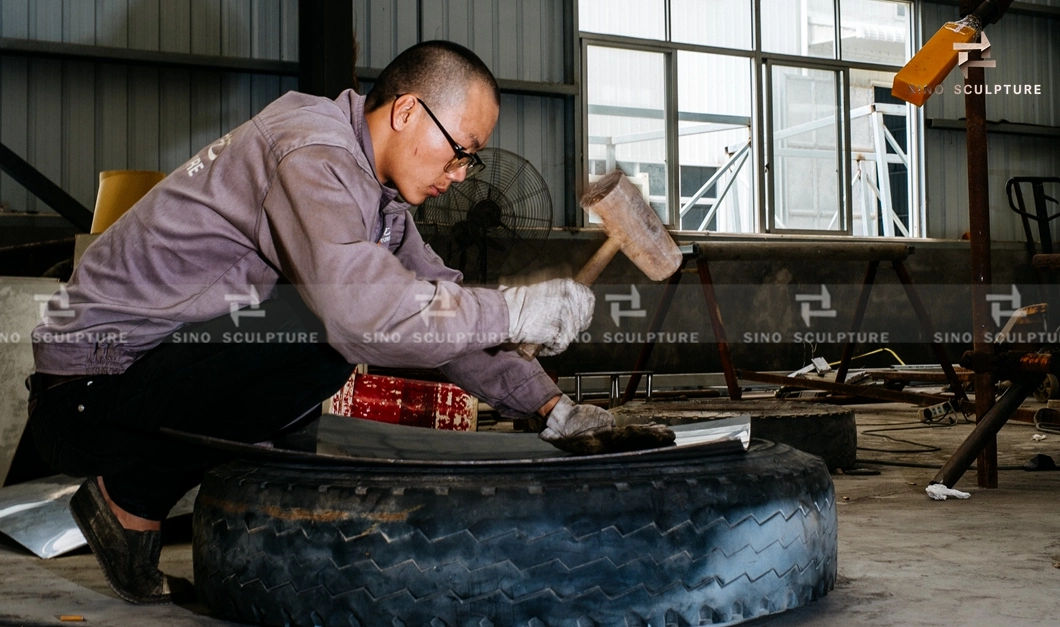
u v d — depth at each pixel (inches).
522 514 51.6
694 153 361.4
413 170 57.4
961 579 67.1
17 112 274.4
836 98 379.2
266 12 298.5
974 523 90.1
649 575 52.1
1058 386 240.8
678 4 352.8
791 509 57.8
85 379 58.1
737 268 337.4
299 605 53.7
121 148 285.0
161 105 289.0
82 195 281.1
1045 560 73.2
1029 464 130.6
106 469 59.7
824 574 61.0
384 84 57.1
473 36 321.4
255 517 56.0
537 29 329.7
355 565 52.3
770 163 363.3
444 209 199.6
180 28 289.3
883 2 387.2
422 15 315.3
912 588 64.7
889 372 269.6
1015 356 108.8
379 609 51.9
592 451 62.0
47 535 78.8
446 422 145.3
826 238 367.9
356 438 75.6
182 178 57.1
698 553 53.2
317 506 54.2
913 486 117.0
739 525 54.8
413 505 52.4
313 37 196.7
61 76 278.5
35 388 60.4
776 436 125.1
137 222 57.2
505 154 201.6
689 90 358.0
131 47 284.2
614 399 207.5
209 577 58.8
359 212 52.2
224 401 61.2
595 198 56.2
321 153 52.2
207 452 61.9
